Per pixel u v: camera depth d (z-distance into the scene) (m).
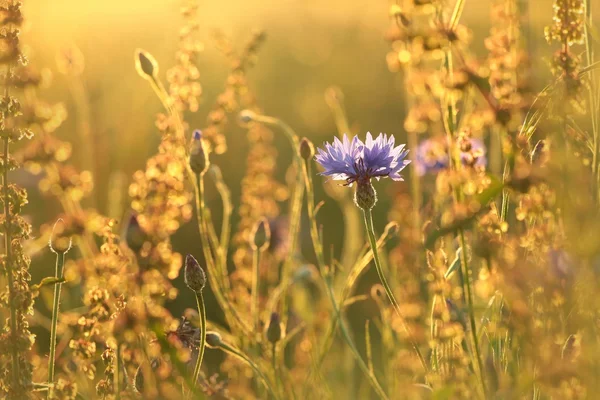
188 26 1.29
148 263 1.17
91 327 1.15
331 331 1.26
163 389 1.14
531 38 1.15
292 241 1.29
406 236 1.24
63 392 1.12
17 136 1.11
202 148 1.22
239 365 1.26
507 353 1.12
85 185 1.26
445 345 1.13
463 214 1.08
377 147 1.15
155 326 1.13
